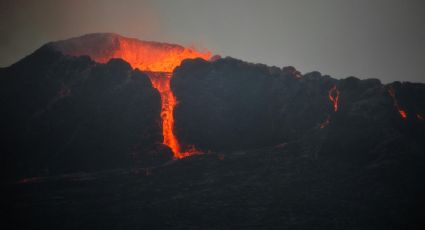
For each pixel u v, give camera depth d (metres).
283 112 152.50
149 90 149.38
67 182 131.50
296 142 145.00
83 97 149.62
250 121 151.38
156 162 141.00
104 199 127.62
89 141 143.12
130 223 121.00
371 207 122.69
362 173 132.38
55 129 145.38
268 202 125.62
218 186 131.50
